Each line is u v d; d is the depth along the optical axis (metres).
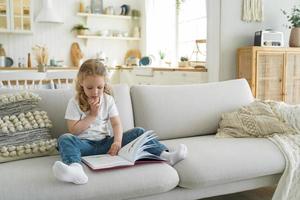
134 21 6.76
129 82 6.00
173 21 5.92
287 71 4.09
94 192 1.42
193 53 5.40
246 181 1.86
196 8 5.33
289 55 4.09
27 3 5.79
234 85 2.55
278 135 2.10
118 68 6.27
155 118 2.23
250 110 2.32
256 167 1.80
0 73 2.64
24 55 6.00
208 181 1.68
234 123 2.24
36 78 2.78
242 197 2.31
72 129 1.79
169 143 2.07
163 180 1.56
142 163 1.63
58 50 6.24
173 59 5.94
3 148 1.66
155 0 6.38
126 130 2.10
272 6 4.38
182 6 5.69
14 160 1.69
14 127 1.73
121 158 1.63
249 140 2.08
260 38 4.06
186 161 1.74
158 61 6.29
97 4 6.37
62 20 6.21
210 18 4.20
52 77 2.87
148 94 2.27
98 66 1.81
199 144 1.99
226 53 4.14
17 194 1.35
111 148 1.73
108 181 1.47
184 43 5.68
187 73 4.52
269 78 3.99
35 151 1.74
